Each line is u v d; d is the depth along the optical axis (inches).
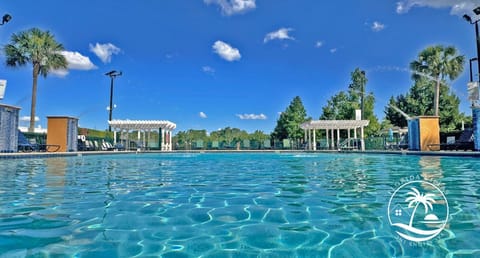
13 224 108.4
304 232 100.1
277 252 83.2
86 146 761.6
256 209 132.5
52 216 119.8
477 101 553.6
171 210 131.0
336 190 180.5
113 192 175.3
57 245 88.1
